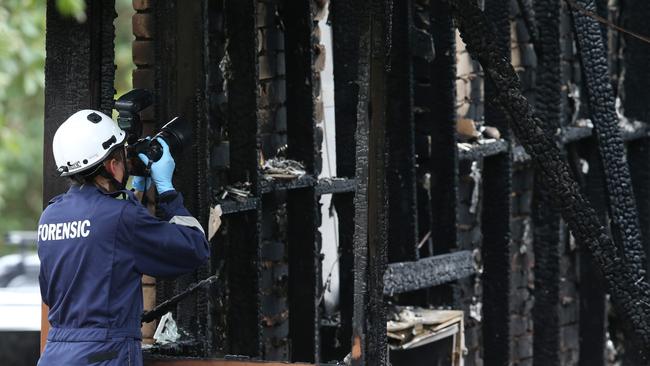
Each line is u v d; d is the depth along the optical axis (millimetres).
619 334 23953
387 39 13508
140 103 14039
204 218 14883
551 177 14766
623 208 16531
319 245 17766
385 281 17469
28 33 34719
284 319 17219
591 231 14898
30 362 20656
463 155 19391
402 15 18031
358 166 13594
